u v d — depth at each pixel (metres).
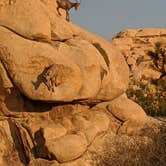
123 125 34.41
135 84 57.97
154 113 49.38
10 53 28.77
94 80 31.31
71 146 29.38
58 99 29.09
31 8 30.50
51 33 31.80
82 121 31.94
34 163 29.77
